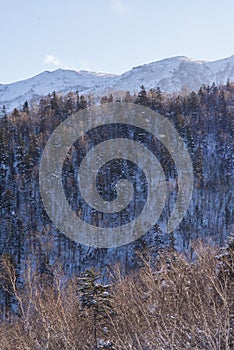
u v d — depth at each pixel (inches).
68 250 3976.4
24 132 5644.7
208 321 818.2
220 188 4778.5
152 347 816.3
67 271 3698.3
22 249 3700.8
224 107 6107.3
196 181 4859.7
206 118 6023.6
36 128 5728.3
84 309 1087.0
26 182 4699.8
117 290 1236.5
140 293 1146.7
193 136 5516.7
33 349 927.0
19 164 4832.7
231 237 1128.8
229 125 5782.5
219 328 753.6
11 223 4040.4
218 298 917.2
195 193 4717.0
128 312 981.8
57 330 943.7
